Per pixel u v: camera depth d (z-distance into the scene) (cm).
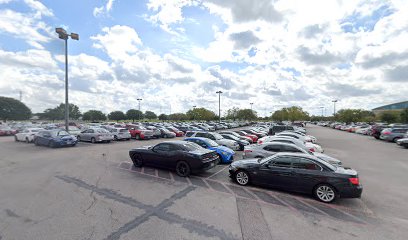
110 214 496
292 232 435
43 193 626
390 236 428
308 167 641
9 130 2680
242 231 434
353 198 645
